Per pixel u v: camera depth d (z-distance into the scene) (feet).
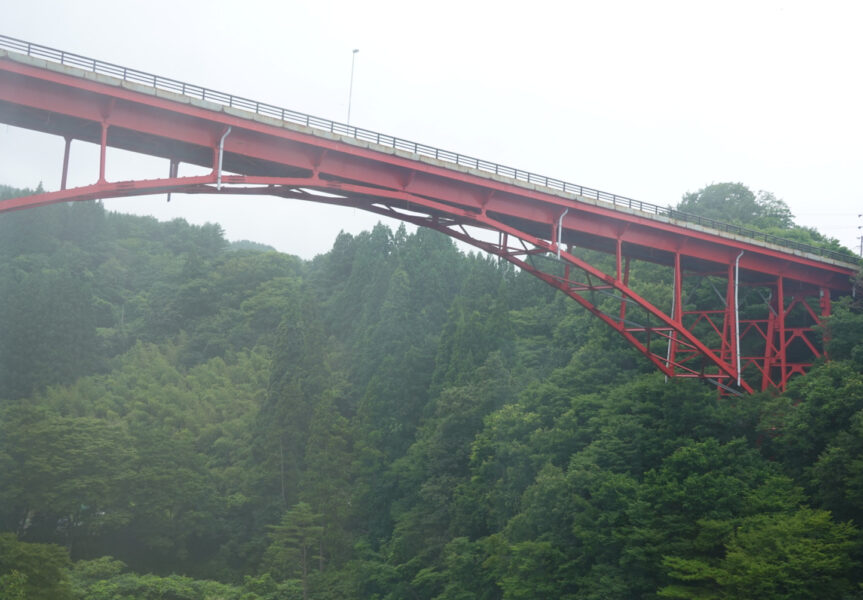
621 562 157.28
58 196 124.36
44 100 125.39
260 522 281.54
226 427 328.90
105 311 444.55
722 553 148.25
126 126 132.36
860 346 178.19
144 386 361.51
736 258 191.42
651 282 266.36
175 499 269.85
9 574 166.20
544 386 226.17
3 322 348.18
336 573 244.01
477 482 226.17
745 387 189.37
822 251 212.43
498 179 166.30
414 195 157.17
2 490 246.88
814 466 153.79
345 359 365.81
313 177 150.00
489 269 340.59
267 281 475.72
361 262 413.59
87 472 261.24
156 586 234.79
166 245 577.84
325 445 284.41
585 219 179.42
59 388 339.16
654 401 185.57
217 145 140.36
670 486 156.25
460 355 286.66
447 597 206.69
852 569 136.98
